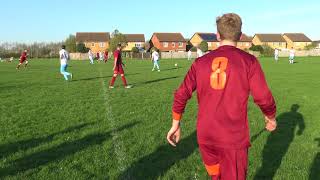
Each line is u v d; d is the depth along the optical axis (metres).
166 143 9.07
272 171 7.22
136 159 7.89
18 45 105.75
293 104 15.10
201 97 4.41
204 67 4.36
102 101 15.94
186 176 6.96
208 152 4.43
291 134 9.96
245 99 4.29
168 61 64.94
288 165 7.51
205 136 4.34
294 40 145.50
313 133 10.09
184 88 4.52
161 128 10.66
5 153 8.33
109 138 9.57
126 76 29.97
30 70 39.38
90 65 52.53
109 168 7.37
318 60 64.69
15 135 9.90
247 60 4.29
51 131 10.32
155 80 26.27
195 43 133.62
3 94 18.42
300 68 40.59
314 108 14.13
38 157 8.05
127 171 7.18
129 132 10.16
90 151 8.42
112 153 8.30
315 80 26.08
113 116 12.42
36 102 15.69
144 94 18.31
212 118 4.28
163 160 7.85
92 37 134.00
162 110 13.63
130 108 14.07
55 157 8.05
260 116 12.35
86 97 17.22
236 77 4.23
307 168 7.35
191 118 12.10
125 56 100.19
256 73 4.27
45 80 26.62
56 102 15.66
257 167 7.41
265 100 4.25
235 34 4.40
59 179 6.79
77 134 9.96
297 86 22.14
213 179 4.55
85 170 7.25
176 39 132.38
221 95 4.25
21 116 12.50
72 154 8.21
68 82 24.97
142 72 34.88
